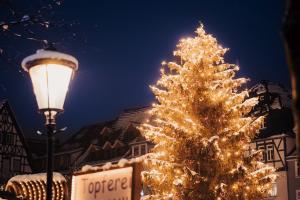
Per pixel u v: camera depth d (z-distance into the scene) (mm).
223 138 20828
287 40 1713
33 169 46906
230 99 21625
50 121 5160
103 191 4336
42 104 5152
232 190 20250
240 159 21047
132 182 4109
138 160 4172
